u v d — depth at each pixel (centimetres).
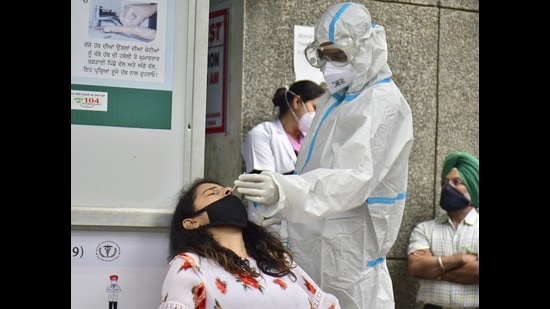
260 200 473
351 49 514
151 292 489
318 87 695
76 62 481
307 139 545
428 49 783
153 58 491
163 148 493
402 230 766
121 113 487
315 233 519
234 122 727
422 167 779
